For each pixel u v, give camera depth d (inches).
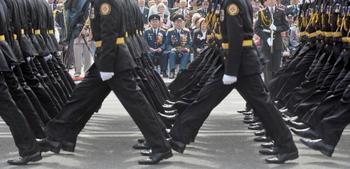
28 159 331.9
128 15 375.6
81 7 556.1
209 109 338.3
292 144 335.0
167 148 334.6
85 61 726.5
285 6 722.8
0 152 366.9
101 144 389.4
